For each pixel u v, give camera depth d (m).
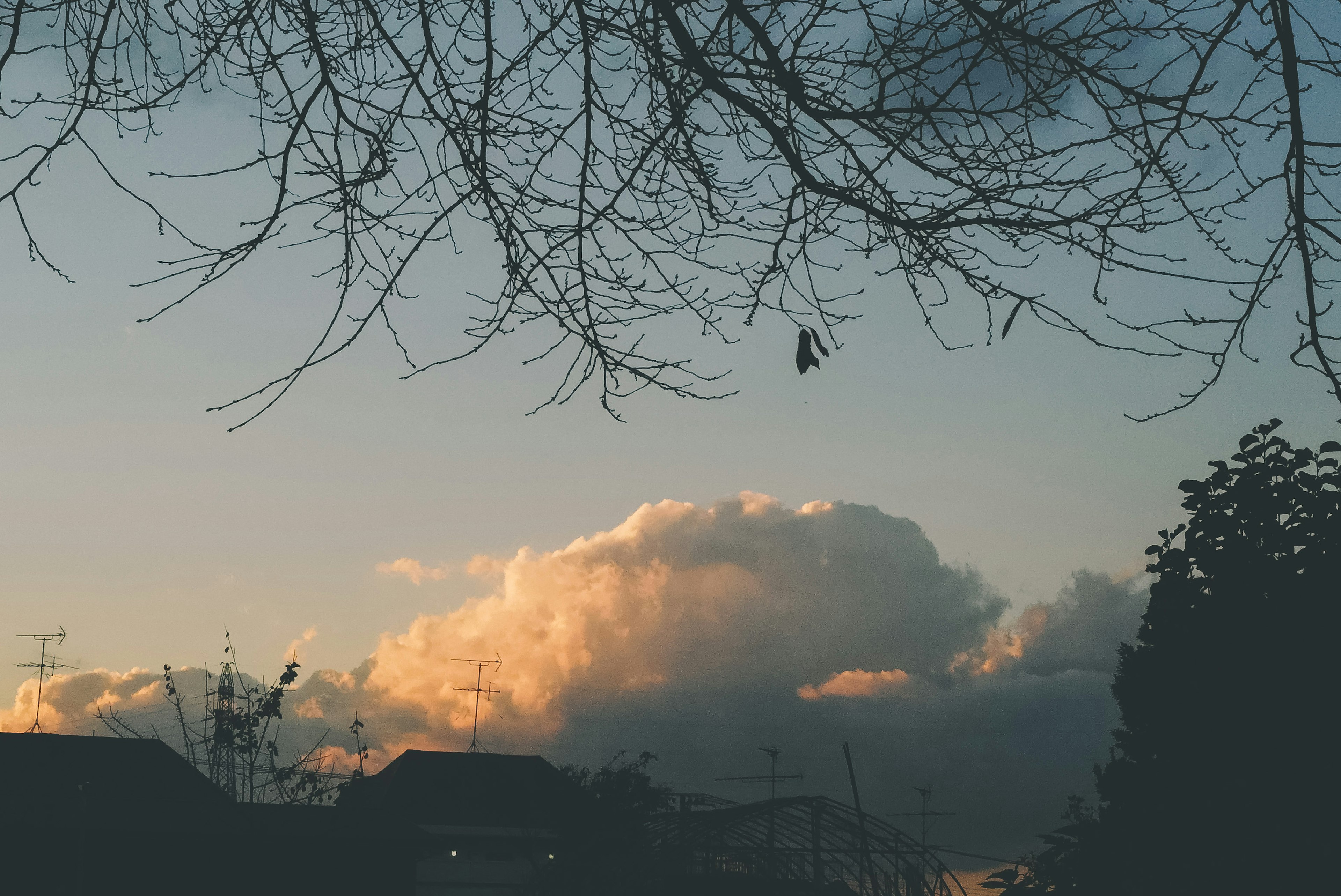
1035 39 4.48
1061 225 4.50
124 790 28.58
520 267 4.98
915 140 4.67
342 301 4.81
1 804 25.19
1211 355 4.52
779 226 5.07
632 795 31.84
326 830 25.38
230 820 25.16
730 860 15.34
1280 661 8.54
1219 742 8.74
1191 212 4.57
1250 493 8.84
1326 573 8.48
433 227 4.79
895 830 14.44
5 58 4.68
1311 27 4.25
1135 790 9.31
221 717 21.05
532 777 38.84
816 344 4.39
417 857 26.89
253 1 4.82
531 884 16.06
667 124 4.98
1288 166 4.20
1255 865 8.38
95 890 23.67
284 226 4.78
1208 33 4.47
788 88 4.55
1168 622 9.26
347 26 5.27
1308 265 4.20
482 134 4.82
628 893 14.88
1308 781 8.33
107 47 5.15
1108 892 9.30
